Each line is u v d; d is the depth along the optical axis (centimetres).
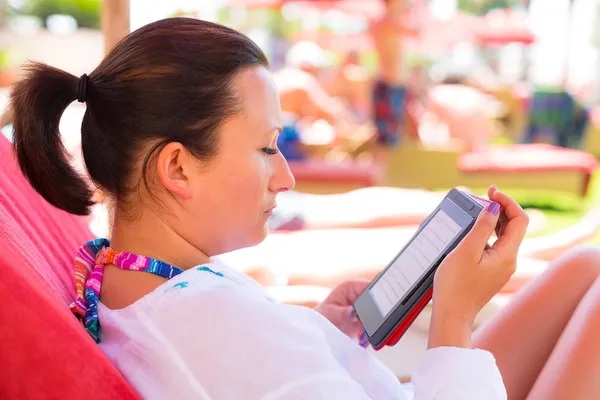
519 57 1305
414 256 99
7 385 67
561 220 474
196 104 79
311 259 191
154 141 80
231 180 82
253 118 82
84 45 784
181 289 78
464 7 1906
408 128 578
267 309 76
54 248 104
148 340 76
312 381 73
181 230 84
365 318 102
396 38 555
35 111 83
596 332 99
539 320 116
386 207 265
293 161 438
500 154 570
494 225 84
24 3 1113
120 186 83
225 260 185
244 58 82
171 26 82
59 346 69
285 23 1335
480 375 78
